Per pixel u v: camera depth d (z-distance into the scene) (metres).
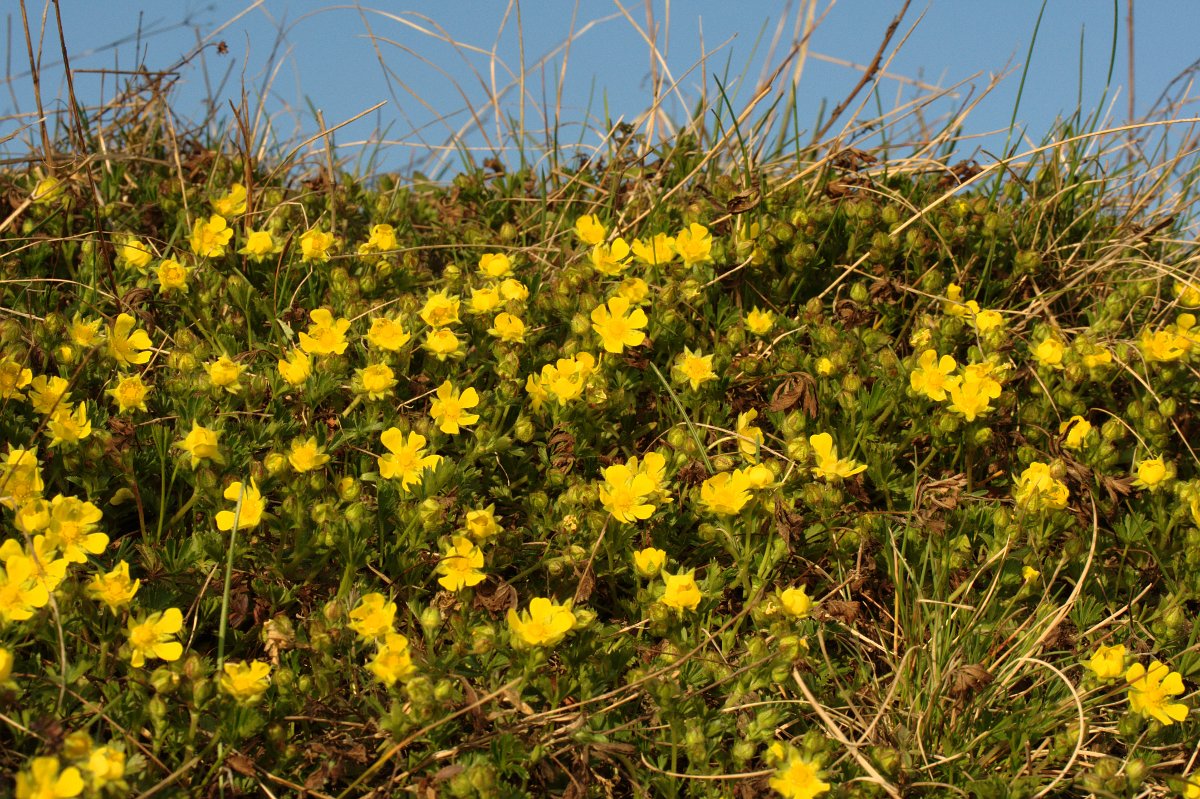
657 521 0.92
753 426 0.97
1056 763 0.89
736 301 1.02
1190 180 1.10
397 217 1.07
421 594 0.91
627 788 0.88
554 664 0.89
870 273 1.03
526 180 1.12
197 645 0.89
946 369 0.96
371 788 0.86
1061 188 1.08
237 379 0.92
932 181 1.08
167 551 0.89
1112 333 1.01
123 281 1.00
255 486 0.89
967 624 0.91
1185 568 0.94
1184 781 0.87
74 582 0.86
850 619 0.90
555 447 0.94
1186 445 0.97
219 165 1.10
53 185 1.01
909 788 0.88
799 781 0.85
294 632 0.88
